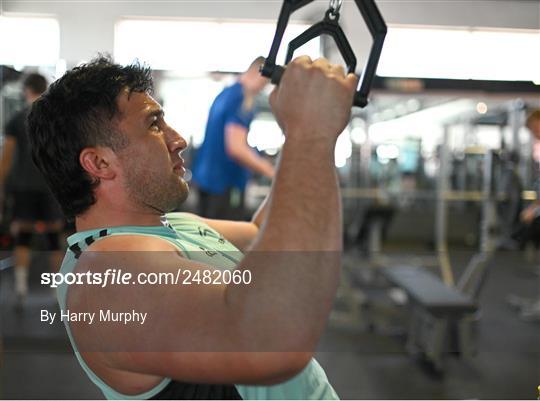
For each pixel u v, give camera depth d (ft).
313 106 1.74
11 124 9.50
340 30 1.91
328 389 2.72
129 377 2.12
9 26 13.24
